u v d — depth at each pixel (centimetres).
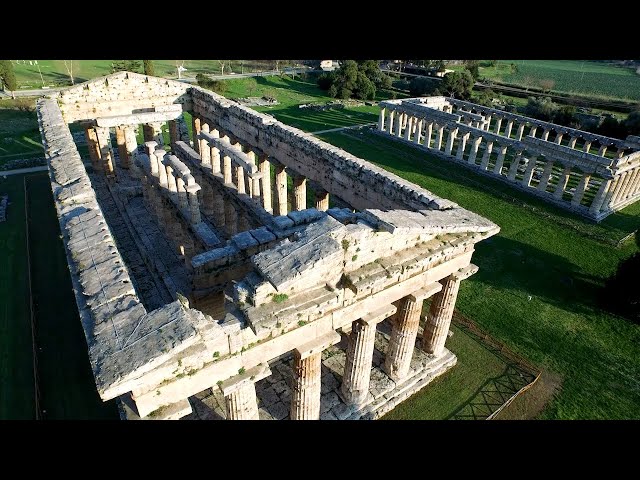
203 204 3438
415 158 5831
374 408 2086
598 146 6341
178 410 1305
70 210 1806
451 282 2073
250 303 1398
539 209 4434
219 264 2077
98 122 3291
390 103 6444
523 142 4784
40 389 2166
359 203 2348
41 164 5028
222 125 3628
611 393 2283
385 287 1719
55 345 2438
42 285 2927
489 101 8050
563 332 2703
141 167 3216
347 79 9112
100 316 1271
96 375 1096
